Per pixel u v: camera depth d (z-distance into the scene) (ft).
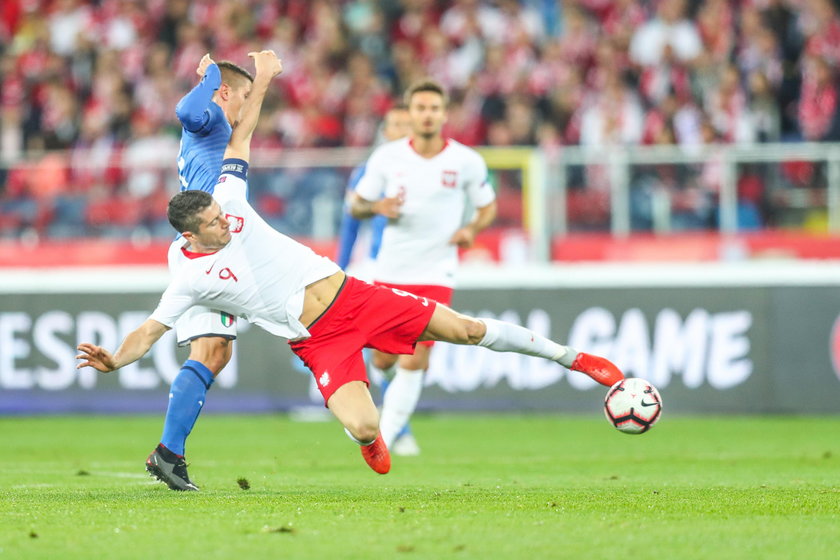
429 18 214.69
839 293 147.54
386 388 110.83
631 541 51.29
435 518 58.18
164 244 161.79
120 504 64.13
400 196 99.66
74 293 156.04
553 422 143.64
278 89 198.29
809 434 128.06
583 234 157.79
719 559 47.29
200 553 48.34
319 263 69.82
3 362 156.46
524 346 72.95
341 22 209.97
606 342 151.12
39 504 64.80
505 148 179.52
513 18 208.23
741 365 149.18
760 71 184.96
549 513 60.29
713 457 104.63
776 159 155.53
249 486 75.61
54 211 163.12
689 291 150.30
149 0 219.41
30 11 221.66
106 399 155.84
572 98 185.98
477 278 153.17
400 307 70.08
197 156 72.38
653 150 157.28
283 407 154.71
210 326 71.36
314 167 158.40
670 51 188.24
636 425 71.26
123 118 199.31
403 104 111.34
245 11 214.48
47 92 203.41
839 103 180.34
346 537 52.13
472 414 152.87
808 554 48.42
